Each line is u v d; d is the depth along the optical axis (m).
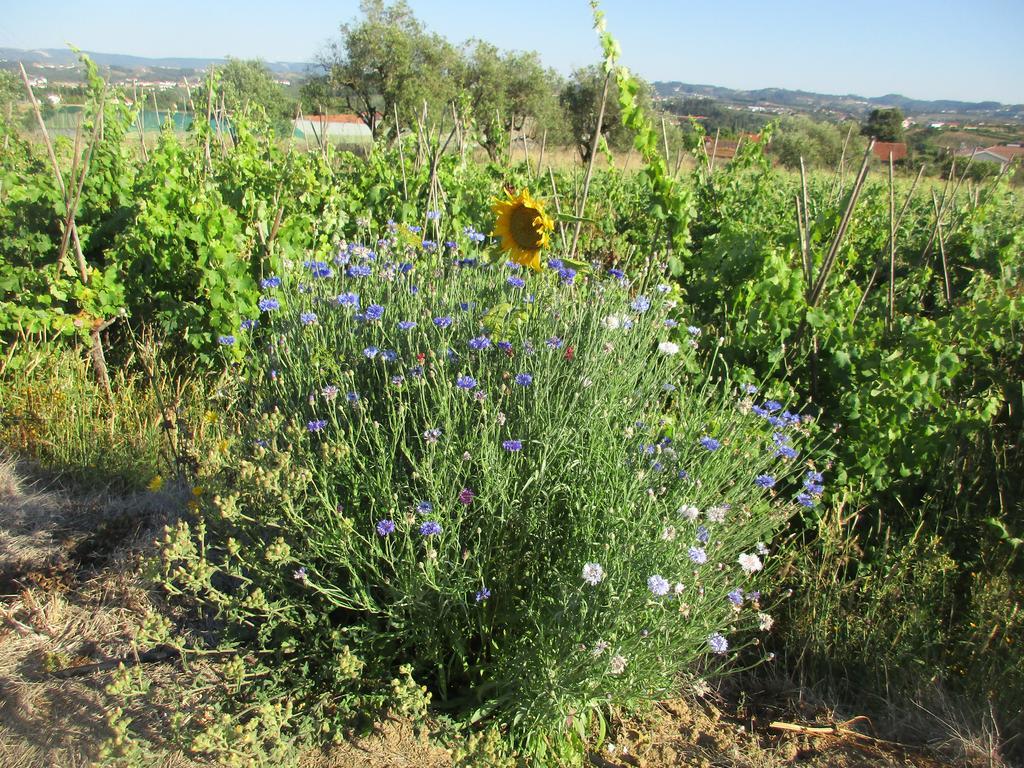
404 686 2.39
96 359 4.68
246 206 5.60
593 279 4.27
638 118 5.20
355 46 34.34
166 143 7.07
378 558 2.69
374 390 3.20
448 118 30.02
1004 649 3.04
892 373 3.80
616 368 3.21
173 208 5.29
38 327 4.58
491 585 2.68
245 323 4.35
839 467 3.69
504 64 35.53
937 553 3.38
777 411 3.79
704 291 5.14
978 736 2.78
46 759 2.41
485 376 3.08
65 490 3.79
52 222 5.46
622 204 9.37
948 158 12.16
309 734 2.48
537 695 2.41
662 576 2.34
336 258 4.03
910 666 3.05
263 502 2.60
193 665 2.74
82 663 2.80
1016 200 10.68
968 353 4.25
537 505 2.63
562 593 2.42
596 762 2.65
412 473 2.81
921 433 3.73
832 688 3.04
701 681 2.70
